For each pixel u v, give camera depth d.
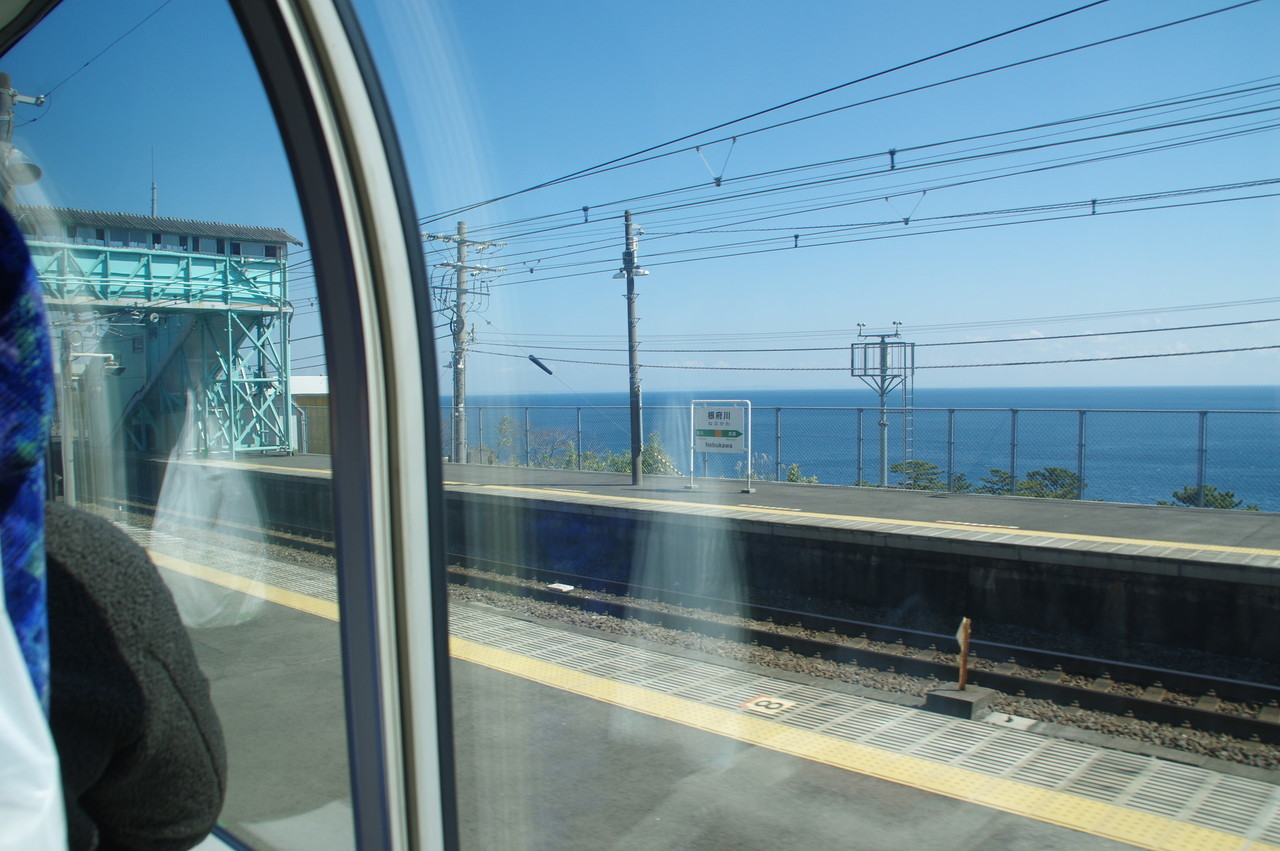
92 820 0.89
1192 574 7.90
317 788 1.98
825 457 38.53
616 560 12.12
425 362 1.30
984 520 10.94
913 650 7.24
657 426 16.75
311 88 1.16
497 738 3.48
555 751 3.41
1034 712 5.08
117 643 0.81
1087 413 13.43
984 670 6.44
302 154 1.19
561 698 4.19
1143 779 3.56
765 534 10.83
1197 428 12.30
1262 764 4.22
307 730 2.22
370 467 1.19
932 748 3.79
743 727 3.97
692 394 15.45
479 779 3.02
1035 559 8.82
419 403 1.28
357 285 1.18
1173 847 2.85
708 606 8.76
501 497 8.52
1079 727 4.78
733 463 16.44
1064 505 12.40
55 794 0.61
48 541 0.80
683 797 3.03
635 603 7.70
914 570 9.66
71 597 0.79
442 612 1.31
